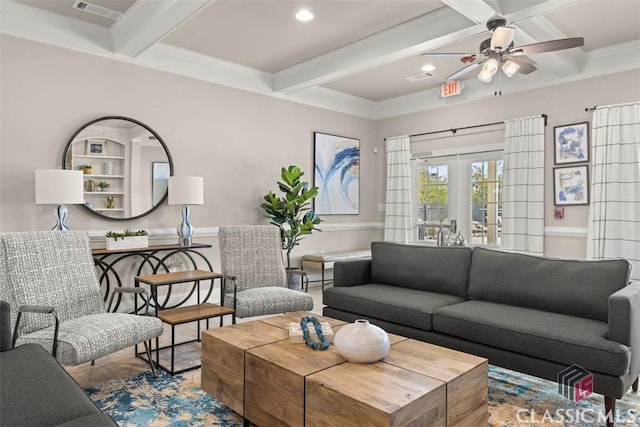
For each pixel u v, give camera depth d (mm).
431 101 6367
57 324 2252
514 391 2627
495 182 5816
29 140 3844
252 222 5500
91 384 2707
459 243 4137
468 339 2754
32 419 1337
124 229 4438
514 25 3701
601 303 2660
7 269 2537
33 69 3857
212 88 5105
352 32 4301
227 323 4242
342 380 1786
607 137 4656
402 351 2164
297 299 3533
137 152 4488
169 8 3381
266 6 3754
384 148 7020
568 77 5027
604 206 4660
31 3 3738
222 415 2314
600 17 3943
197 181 4441
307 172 6164
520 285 3041
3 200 3729
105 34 4254
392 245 3936
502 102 5637
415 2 3705
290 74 5402
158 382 2746
